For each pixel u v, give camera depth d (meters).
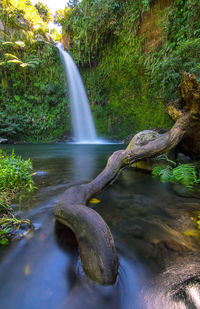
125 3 10.29
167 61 5.86
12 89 13.52
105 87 13.69
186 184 2.11
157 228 1.16
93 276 0.73
